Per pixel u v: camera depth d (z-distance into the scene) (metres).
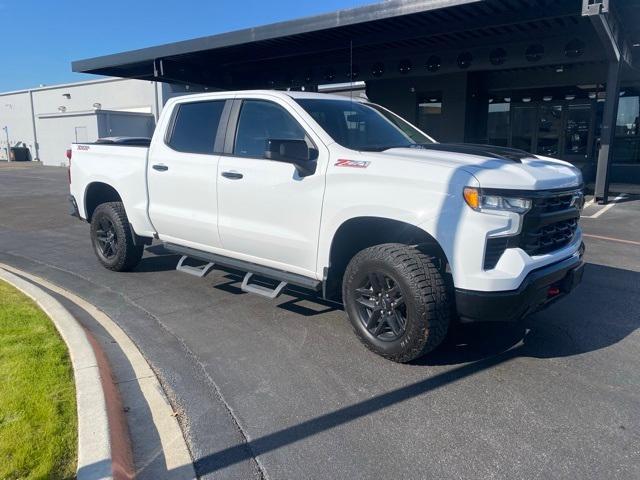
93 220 6.92
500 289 3.71
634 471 2.93
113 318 5.34
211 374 4.12
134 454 3.14
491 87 17.95
